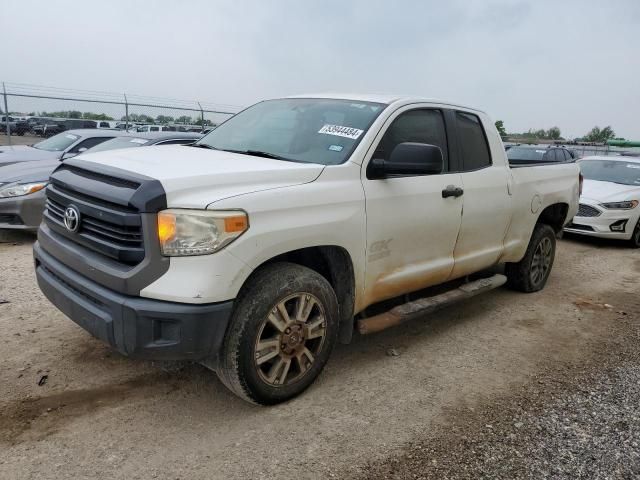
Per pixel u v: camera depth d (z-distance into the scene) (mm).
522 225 5539
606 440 3234
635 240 9680
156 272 2809
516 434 3258
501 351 4535
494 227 5023
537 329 5109
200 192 2924
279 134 4129
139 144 9297
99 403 3332
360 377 3896
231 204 2906
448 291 4879
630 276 7480
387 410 3459
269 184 3199
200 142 4535
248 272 2986
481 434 3242
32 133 17062
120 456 2842
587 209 9586
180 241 2805
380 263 3855
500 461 2982
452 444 3123
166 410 3309
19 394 3365
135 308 2805
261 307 3117
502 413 3500
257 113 4660
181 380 3678
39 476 2648
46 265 3436
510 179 5188
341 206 3479
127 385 3568
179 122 19156
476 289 5016
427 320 5188
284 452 2957
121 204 2863
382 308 4426
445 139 4531
